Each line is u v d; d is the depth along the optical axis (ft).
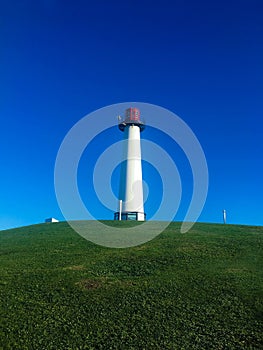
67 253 88.63
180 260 81.25
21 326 54.03
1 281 69.31
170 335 52.26
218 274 72.33
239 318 56.13
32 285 67.67
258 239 99.09
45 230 121.80
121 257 84.28
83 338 51.62
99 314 57.77
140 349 49.26
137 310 58.90
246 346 49.42
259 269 75.05
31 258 84.84
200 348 49.29
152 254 85.92
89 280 70.38
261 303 60.13
